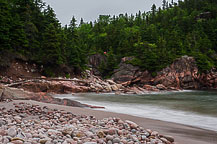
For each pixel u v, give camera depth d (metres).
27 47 41.62
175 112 13.41
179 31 102.38
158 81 58.72
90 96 28.38
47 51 41.50
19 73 35.81
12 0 45.84
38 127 5.68
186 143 5.48
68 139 4.43
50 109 10.41
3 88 14.14
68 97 25.95
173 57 64.19
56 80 36.25
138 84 59.53
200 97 28.91
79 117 8.55
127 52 72.44
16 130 4.80
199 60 64.94
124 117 10.04
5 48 34.50
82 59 55.91
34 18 48.25
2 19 34.03
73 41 64.50
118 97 27.27
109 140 4.72
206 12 125.62
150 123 8.84
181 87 61.88
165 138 5.64
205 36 90.69
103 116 9.73
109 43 85.56
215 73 67.56
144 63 59.62
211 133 7.16
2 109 9.18
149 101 21.75
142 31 97.06
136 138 5.11
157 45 77.19
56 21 54.62
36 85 28.36
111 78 60.94
